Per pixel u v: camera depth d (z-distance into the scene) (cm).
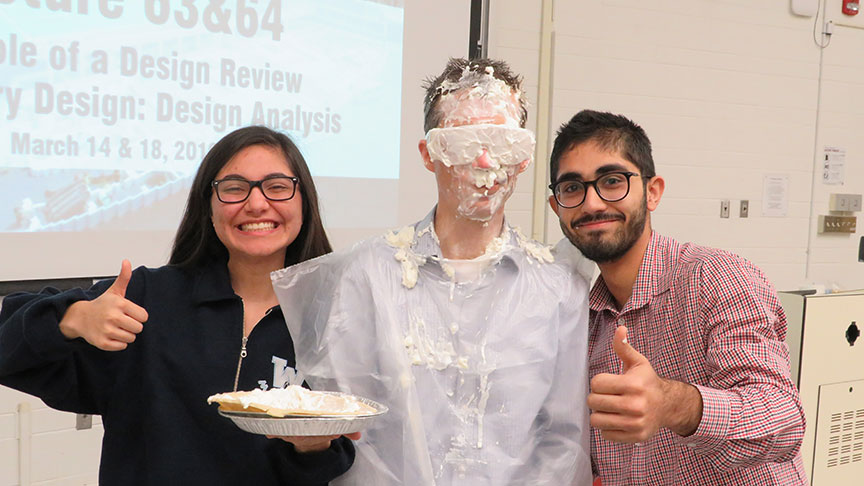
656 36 342
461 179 113
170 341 118
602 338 129
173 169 243
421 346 113
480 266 117
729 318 112
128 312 103
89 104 229
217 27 247
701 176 360
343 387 112
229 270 127
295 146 127
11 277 221
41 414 238
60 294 110
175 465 113
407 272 117
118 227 236
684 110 352
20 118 219
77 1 225
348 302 116
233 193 119
